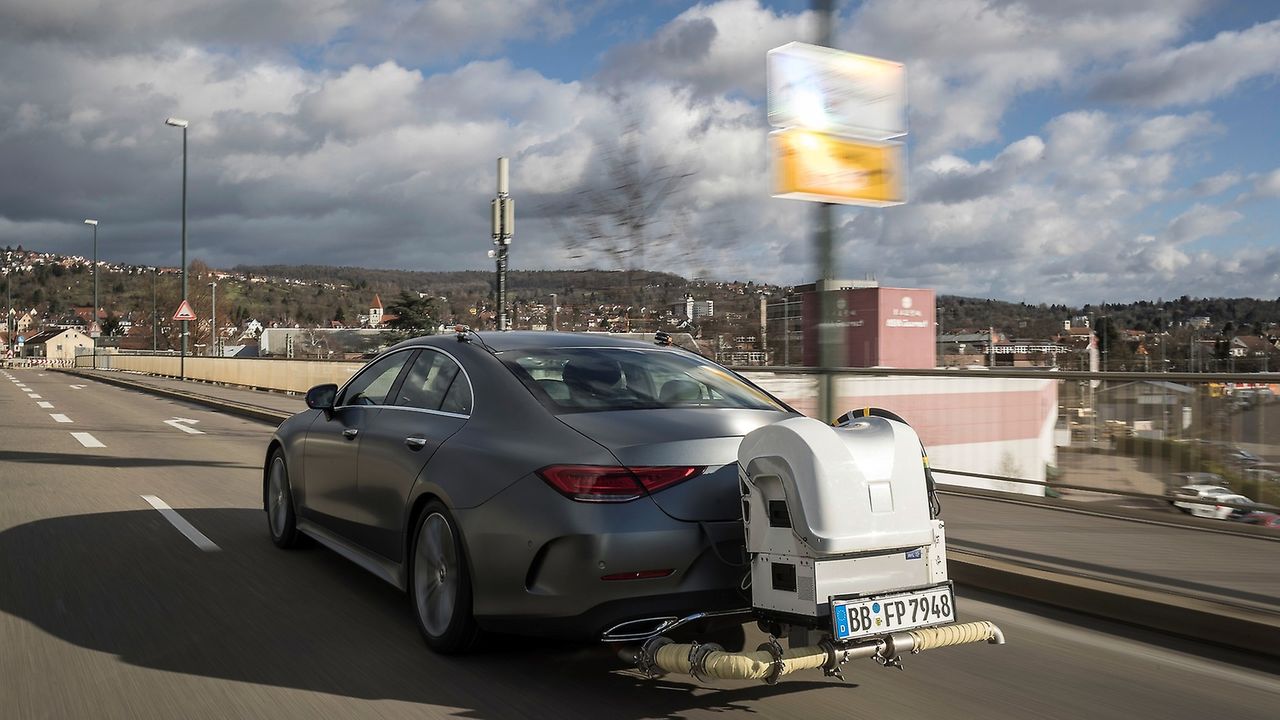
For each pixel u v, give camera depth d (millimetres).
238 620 4836
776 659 3305
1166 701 3857
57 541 6770
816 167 6180
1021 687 4000
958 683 4039
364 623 4801
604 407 4250
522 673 4078
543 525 3746
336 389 5875
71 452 12633
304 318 156000
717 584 3717
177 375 42750
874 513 3449
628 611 3641
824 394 6359
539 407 4207
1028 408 8180
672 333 14133
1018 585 5512
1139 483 7387
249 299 183125
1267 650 4434
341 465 5453
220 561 6156
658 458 3762
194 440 14523
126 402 24875
